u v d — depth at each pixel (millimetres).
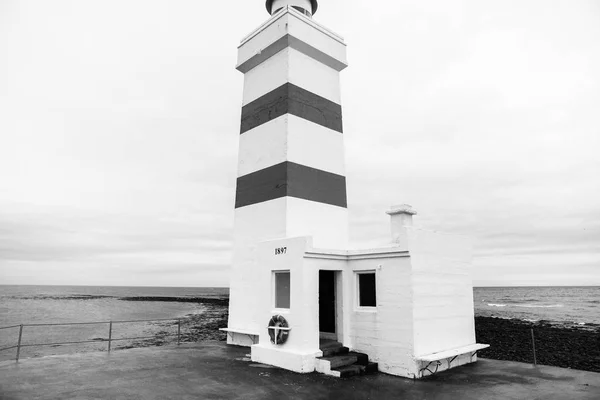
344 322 11727
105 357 12391
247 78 16641
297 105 14688
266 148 14875
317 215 14500
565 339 29750
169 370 10617
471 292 12609
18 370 10398
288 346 11141
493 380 9898
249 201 15148
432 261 11172
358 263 11719
